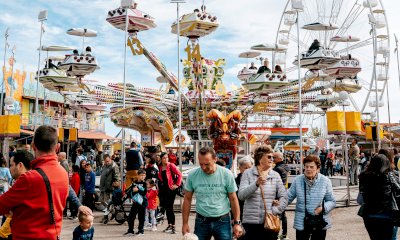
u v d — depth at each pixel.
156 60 15.08
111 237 9.36
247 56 20.47
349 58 16.39
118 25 14.40
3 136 14.07
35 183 3.47
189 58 15.00
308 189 5.82
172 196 9.89
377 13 25.22
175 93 20.75
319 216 5.69
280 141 37.44
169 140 15.30
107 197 13.30
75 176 12.14
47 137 3.68
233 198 5.27
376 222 5.71
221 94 19.16
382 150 7.44
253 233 5.62
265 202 5.60
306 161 5.85
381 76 25.95
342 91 17.98
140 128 16.19
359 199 6.18
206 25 14.49
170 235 9.58
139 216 9.72
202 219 5.21
